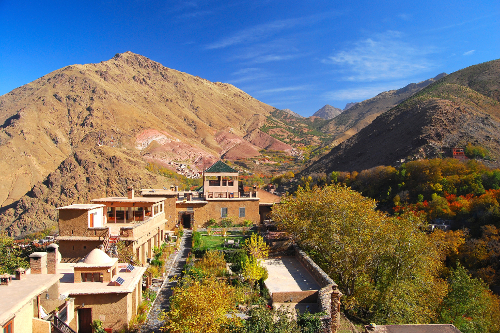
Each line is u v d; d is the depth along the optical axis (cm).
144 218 3012
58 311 1547
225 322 1515
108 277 1866
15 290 1362
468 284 2756
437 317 2742
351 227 2542
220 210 4497
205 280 1808
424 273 2503
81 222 2458
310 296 1930
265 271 2217
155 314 1961
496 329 2811
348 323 1981
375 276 2527
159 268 2639
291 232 2936
